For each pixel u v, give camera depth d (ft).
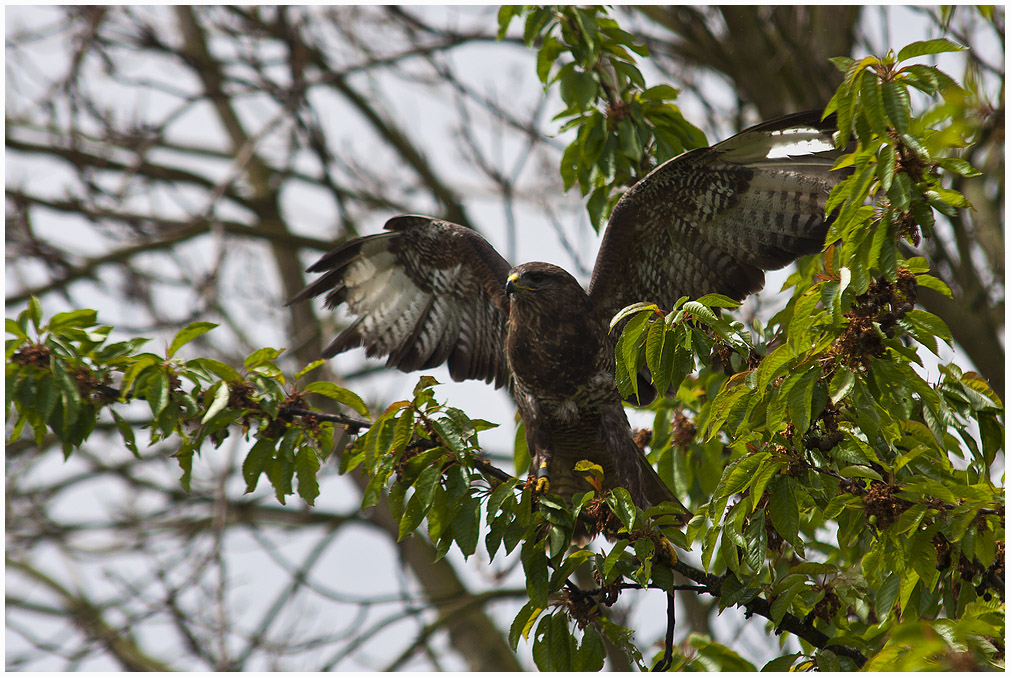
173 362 29.09
